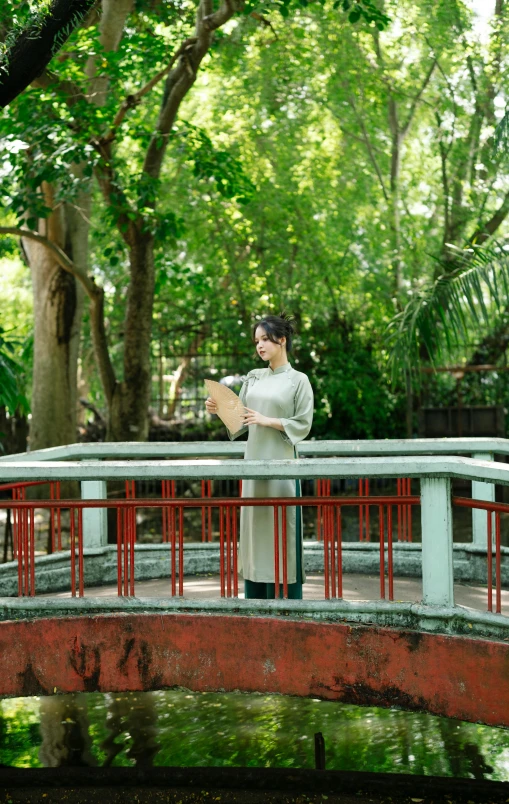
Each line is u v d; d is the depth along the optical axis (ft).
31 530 15.31
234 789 15.62
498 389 52.34
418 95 51.49
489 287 25.27
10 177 34.81
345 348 54.54
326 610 14.26
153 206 48.29
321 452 18.17
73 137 31.99
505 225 59.41
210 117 55.42
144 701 21.61
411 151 58.90
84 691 14.58
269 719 20.18
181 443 19.01
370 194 56.54
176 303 58.18
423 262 53.72
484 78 48.65
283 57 49.65
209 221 56.03
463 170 51.26
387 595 16.67
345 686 13.93
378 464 13.78
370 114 54.60
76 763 17.84
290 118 53.62
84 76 34.55
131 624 14.65
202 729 19.57
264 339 15.84
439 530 13.84
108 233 44.52
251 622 14.35
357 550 19.69
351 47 49.42
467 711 13.20
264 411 15.81
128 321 38.24
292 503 14.57
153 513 50.31
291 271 56.59
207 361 57.98
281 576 15.44
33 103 31.86
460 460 13.64
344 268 55.93
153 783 15.81
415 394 53.88
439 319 26.22
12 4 20.42
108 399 39.09
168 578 19.40
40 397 40.34
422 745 18.67
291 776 15.70
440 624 13.65
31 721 20.36
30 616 14.82
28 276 69.36
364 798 15.24
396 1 47.91
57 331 40.09
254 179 54.24
